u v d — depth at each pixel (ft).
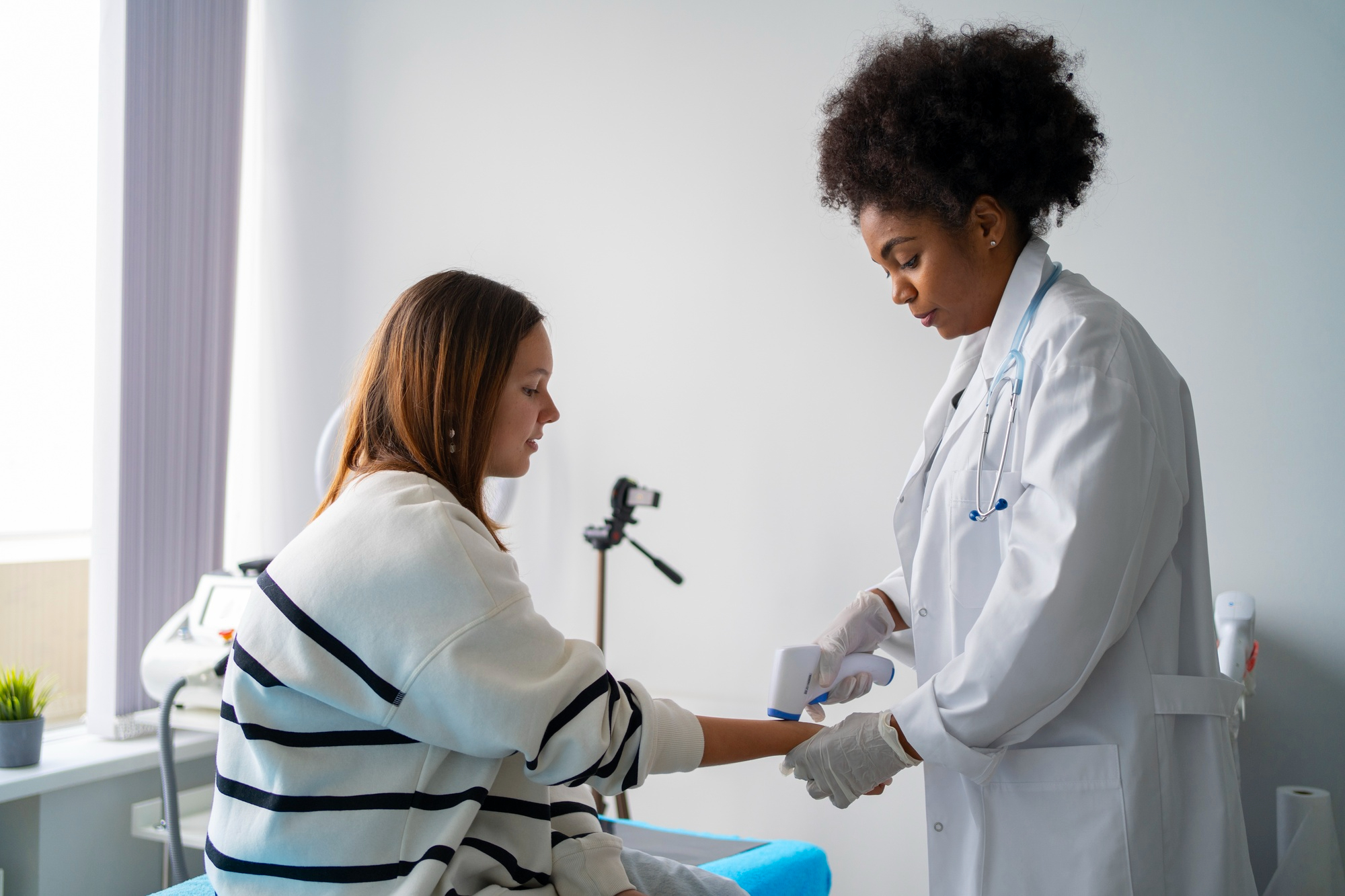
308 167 10.44
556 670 2.85
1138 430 3.19
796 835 7.82
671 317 8.67
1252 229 6.52
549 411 3.43
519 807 2.96
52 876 7.55
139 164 8.71
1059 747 3.32
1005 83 3.47
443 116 9.82
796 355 8.13
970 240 3.64
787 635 8.04
